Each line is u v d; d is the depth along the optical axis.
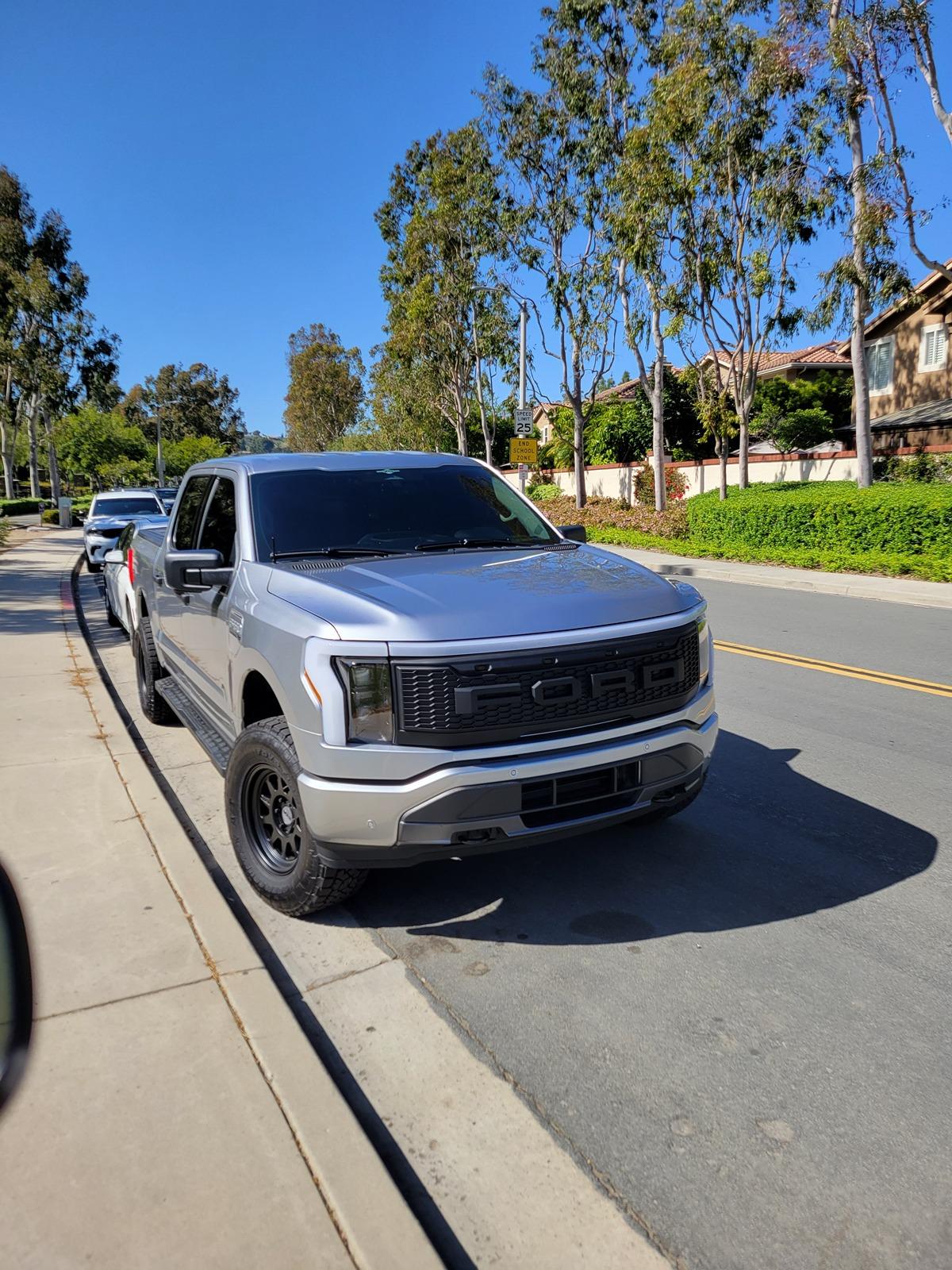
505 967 3.48
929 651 9.47
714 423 23.48
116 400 52.38
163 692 6.08
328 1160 2.35
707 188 20.50
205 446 98.00
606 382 44.38
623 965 3.47
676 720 3.65
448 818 3.20
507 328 32.16
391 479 4.89
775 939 3.64
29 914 3.62
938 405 27.20
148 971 3.22
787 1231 2.23
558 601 3.57
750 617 11.97
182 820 5.02
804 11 17.30
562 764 3.30
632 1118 2.65
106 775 5.27
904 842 4.56
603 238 24.77
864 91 17.11
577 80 23.88
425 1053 2.96
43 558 20.88
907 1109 2.66
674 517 25.88
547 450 41.78
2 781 5.17
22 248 46.16
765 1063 2.88
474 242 30.81
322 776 3.30
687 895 4.03
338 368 79.50
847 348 38.47
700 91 19.11
